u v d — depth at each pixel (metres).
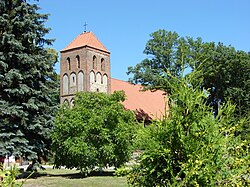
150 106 57.75
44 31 22.05
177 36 45.69
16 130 20.48
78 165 21.36
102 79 57.91
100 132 21.12
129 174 6.23
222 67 46.69
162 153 5.80
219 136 5.87
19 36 21.22
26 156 21.09
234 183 5.80
